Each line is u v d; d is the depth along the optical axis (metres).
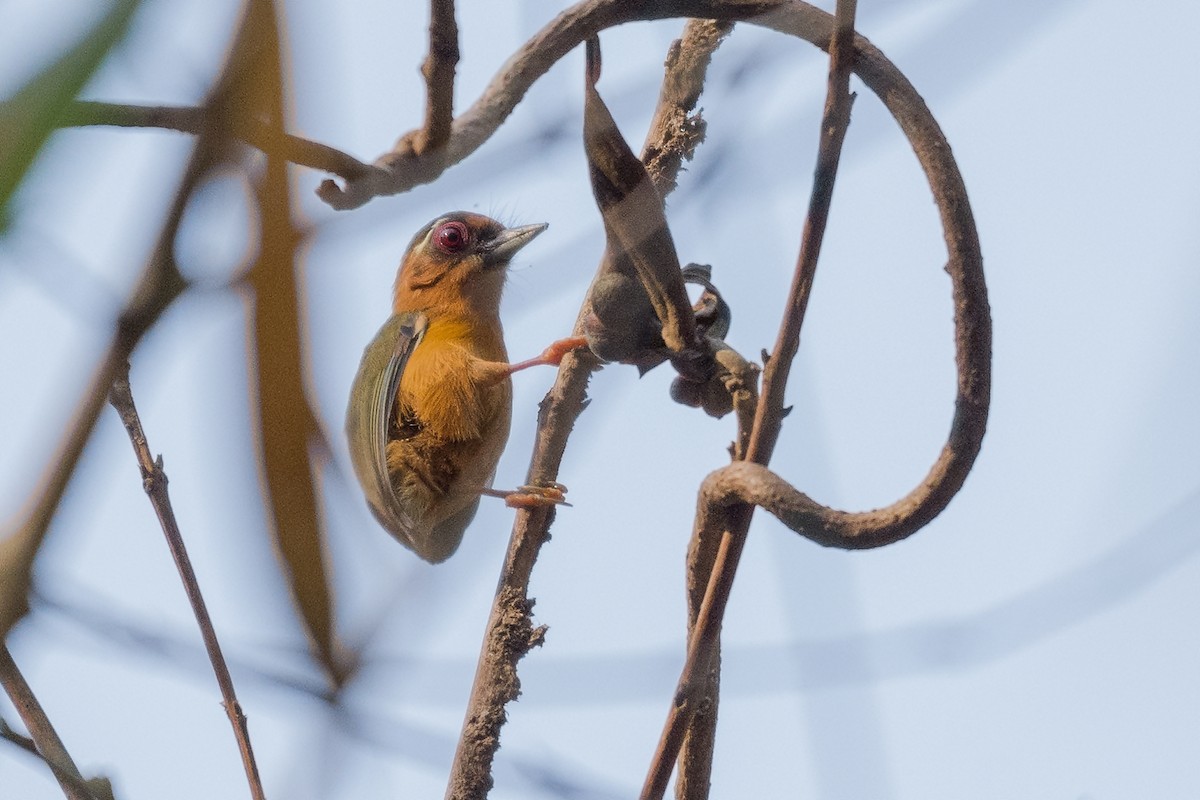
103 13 1.86
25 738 3.99
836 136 4.16
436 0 4.30
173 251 2.23
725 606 4.43
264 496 2.69
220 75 2.26
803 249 4.22
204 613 4.64
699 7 4.60
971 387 4.25
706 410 4.83
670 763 4.30
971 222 4.36
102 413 2.32
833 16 4.22
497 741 5.72
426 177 4.45
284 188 2.57
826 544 4.18
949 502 4.22
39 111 1.86
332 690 2.72
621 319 4.67
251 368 2.65
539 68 4.70
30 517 2.38
